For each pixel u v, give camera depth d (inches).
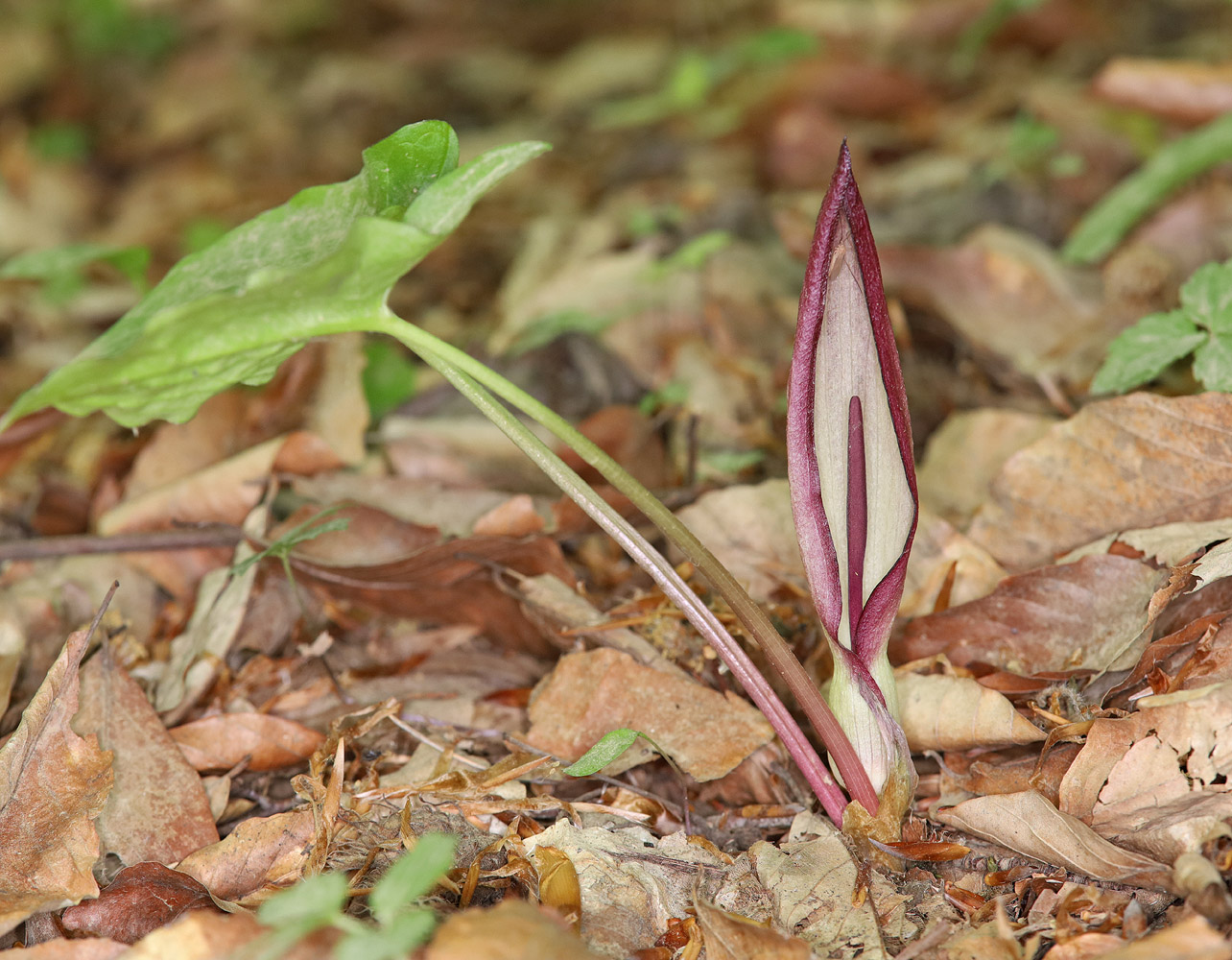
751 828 40.8
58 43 102.5
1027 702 41.2
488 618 43.8
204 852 40.1
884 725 39.5
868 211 61.9
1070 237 55.8
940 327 49.5
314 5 111.4
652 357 51.4
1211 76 56.7
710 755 41.2
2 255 72.9
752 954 38.5
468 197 39.0
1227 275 43.1
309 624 44.4
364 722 41.7
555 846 40.0
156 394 39.6
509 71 100.6
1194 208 52.6
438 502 44.7
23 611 43.8
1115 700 40.8
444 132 39.7
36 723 40.4
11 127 91.8
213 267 39.6
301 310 39.1
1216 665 40.2
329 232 39.7
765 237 61.1
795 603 43.4
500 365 50.3
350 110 96.1
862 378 39.4
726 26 99.8
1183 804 39.2
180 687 42.7
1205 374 42.7
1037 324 48.6
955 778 40.8
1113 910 38.8
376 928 39.0
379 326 39.6
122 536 43.9
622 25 108.3
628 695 41.6
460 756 41.5
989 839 39.8
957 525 44.3
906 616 42.8
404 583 43.6
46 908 39.2
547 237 63.6
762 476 46.8
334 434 45.8
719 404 48.3
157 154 89.6
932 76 81.7
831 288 39.2
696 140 79.1
